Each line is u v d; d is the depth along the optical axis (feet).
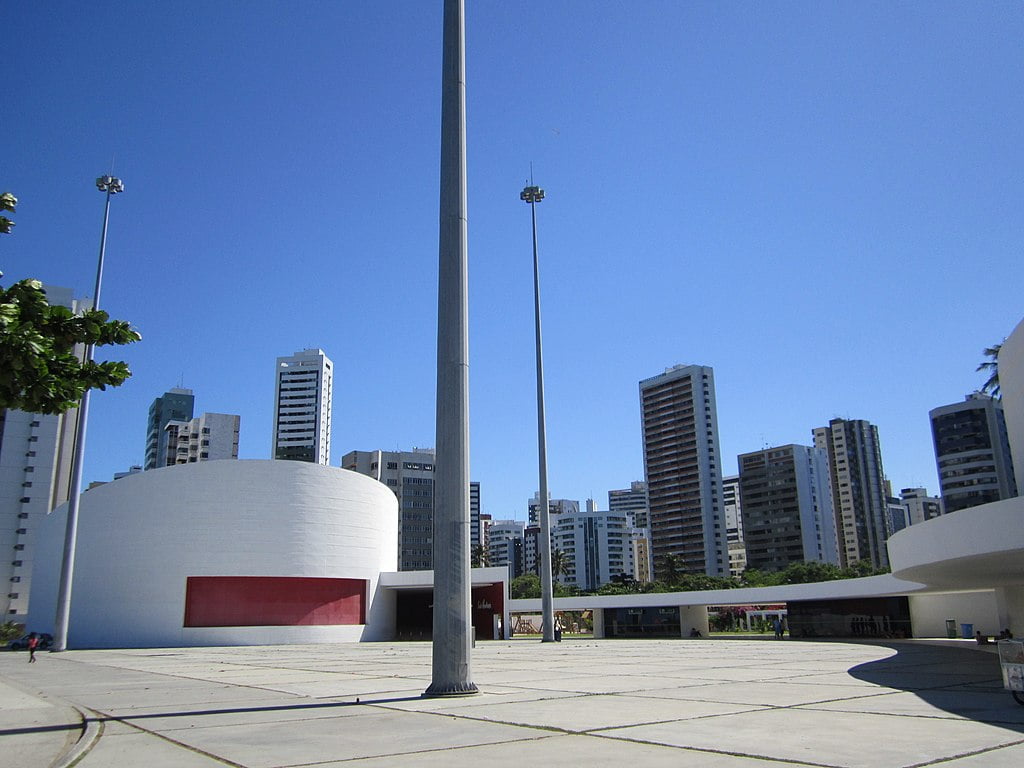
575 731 32.19
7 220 27.17
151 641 171.42
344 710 41.27
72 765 26.71
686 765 24.62
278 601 177.88
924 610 169.99
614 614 209.97
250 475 181.78
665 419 628.69
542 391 158.71
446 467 48.03
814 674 61.77
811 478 603.67
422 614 215.31
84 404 152.25
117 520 179.83
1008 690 42.70
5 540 331.57
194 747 30.12
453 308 49.98
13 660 119.03
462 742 29.94
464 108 53.16
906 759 24.88
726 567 584.40
